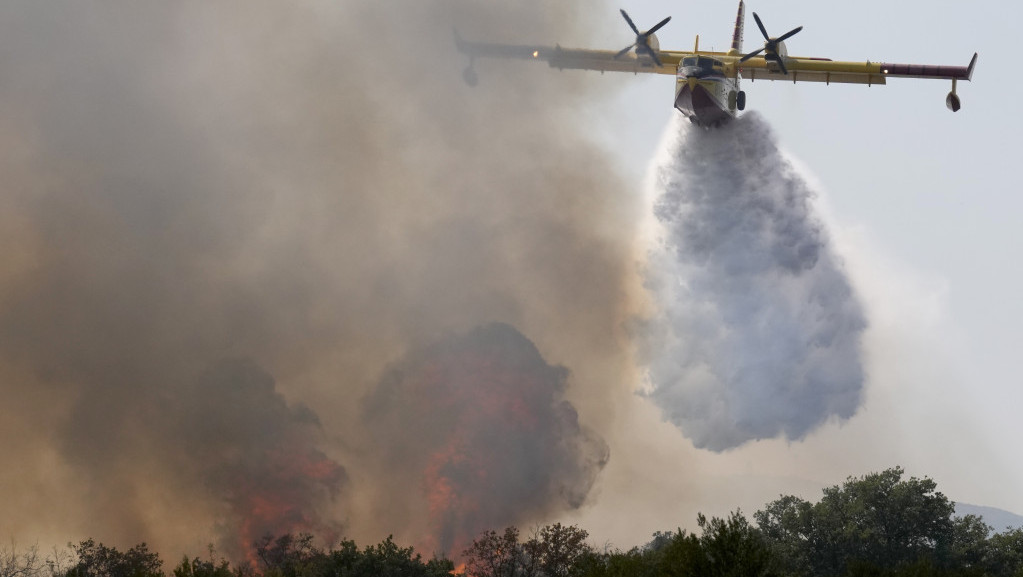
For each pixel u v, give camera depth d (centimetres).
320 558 4241
